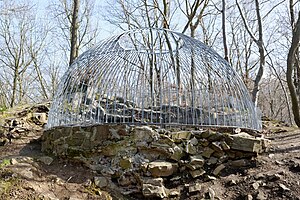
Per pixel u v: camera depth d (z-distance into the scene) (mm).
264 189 5371
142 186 5844
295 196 5066
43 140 7961
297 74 15039
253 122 7539
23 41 23203
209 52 7824
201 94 7172
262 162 6152
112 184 6164
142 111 6879
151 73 7676
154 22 17656
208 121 6957
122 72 7531
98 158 6590
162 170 5965
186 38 7984
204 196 5520
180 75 7414
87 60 7723
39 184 5844
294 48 8742
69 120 7234
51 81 24844
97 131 6781
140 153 6359
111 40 8141
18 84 22906
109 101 7223
